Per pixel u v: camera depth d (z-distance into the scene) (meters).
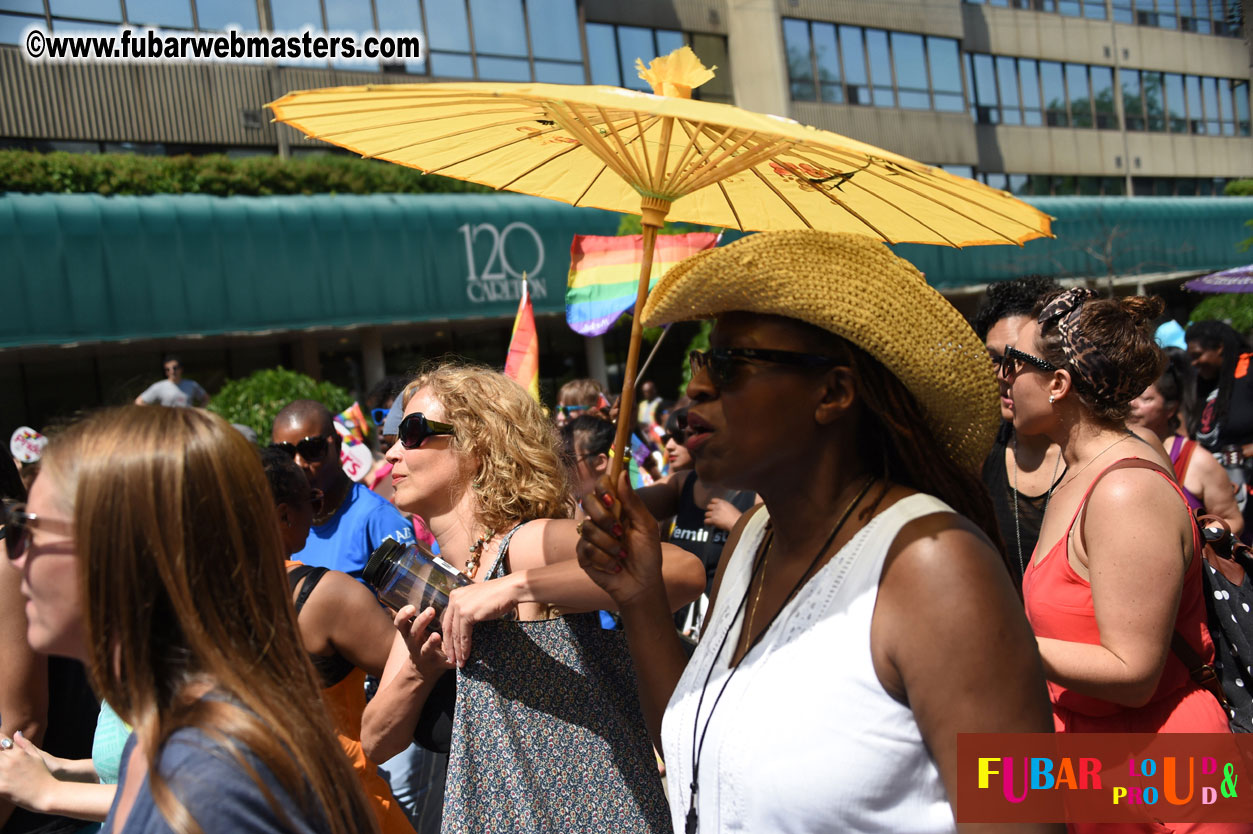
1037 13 24.05
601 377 17.45
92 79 13.28
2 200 11.65
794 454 1.22
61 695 2.30
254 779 0.98
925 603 1.07
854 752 1.10
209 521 1.06
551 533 1.97
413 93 1.24
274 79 14.69
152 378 13.35
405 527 3.60
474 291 15.04
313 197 14.00
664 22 18.52
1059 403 2.06
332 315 13.95
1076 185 24.77
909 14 21.52
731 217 1.85
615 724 1.90
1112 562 1.79
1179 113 27.09
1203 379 5.36
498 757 1.83
